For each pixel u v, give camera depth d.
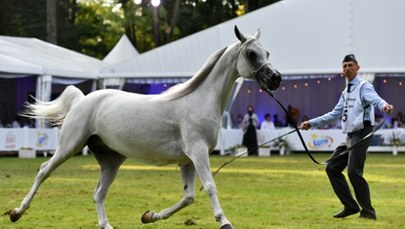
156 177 16.84
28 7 50.41
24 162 22.75
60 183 15.02
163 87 33.16
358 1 28.70
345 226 9.05
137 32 57.00
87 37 56.69
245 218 9.84
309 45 29.03
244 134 28.48
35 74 26.86
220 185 14.80
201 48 29.62
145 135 8.09
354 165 9.56
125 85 33.06
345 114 9.58
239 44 7.99
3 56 27.06
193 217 9.98
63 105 9.03
